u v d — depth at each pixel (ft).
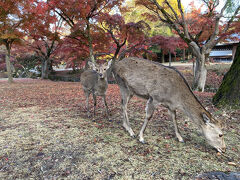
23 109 18.98
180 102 10.10
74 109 18.89
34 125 13.70
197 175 7.50
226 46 78.28
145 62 10.87
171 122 14.08
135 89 11.23
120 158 8.93
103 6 37.83
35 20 38.99
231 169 7.93
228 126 12.69
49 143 10.61
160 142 10.64
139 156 9.09
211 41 32.12
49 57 67.87
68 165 8.39
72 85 43.60
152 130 12.54
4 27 38.11
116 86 40.27
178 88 9.91
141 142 10.56
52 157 9.09
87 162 8.62
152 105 10.50
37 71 86.43
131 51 44.88
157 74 10.28
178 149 9.78
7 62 48.16
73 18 39.47
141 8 59.00
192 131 12.28
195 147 10.02
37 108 19.45
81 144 10.45
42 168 8.18
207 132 9.45
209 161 8.59
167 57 107.76
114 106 19.95
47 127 13.24
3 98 25.81
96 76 14.70
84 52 47.19
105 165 8.36
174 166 8.20
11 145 10.36
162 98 10.27
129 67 11.43
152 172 7.79
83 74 16.43
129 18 64.39
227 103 16.03
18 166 8.34
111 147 10.06
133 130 12.63
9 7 34.50
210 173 7.55
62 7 32.68
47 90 34.14
